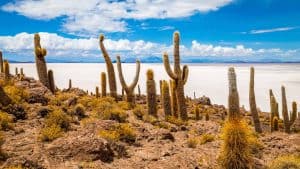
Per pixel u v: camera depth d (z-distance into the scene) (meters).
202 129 16.98
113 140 11.53
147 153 11.20
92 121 13.39
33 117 13.96
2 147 10.23
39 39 20.20
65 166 9.13
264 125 30.80
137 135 13.33
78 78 159.25
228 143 8.84
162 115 22.48
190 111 31.80
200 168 9.71
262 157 11.29
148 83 19.78
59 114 13.09
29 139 11.30
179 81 20.22
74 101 17.77
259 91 101.38
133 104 21.06
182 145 12.84
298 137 14.02
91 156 9.81
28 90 17.16
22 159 8.70
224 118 29.81
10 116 13.10
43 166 8.89
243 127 8.80
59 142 10.28
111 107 16.94
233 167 8.72
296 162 9.68
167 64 19.91
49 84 20.92
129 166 9.73
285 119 24.30
